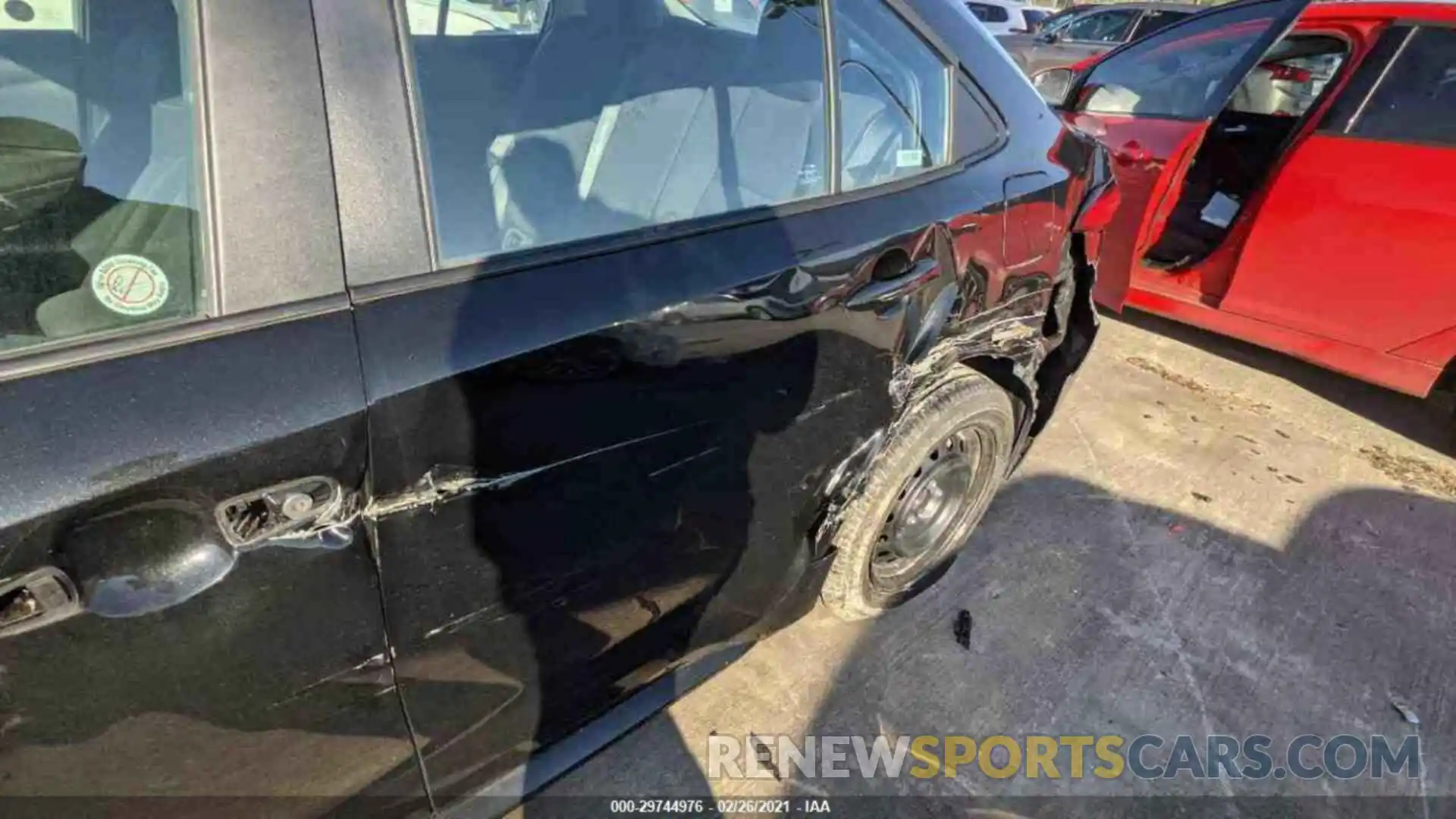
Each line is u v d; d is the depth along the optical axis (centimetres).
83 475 80
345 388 93
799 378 150
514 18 135
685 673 170
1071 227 213
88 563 81
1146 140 341
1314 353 323
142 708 89
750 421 145
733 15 162
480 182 113
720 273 132
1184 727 197
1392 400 348
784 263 141
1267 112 384
